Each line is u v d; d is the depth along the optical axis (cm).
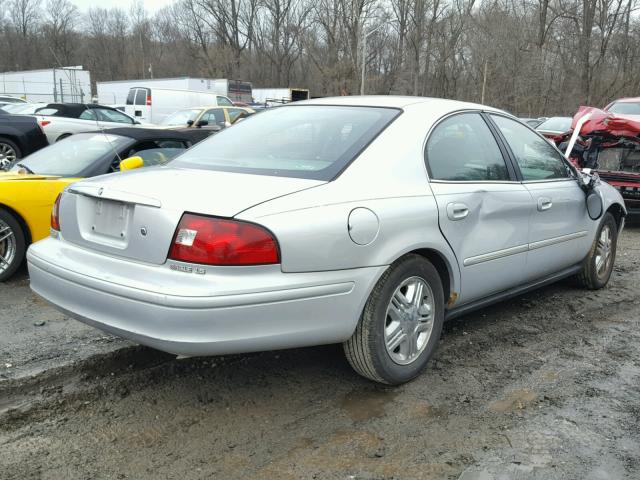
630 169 857
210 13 7338
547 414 325
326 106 396
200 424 311
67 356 374
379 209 315
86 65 7931
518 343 423
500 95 4469
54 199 529
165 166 359
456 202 357
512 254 409
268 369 374
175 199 284
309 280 288
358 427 310
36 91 3794
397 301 337
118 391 345
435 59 5034
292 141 359
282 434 303
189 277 273
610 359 400
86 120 1423
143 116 2352
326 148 341
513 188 409
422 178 348
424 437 302
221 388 350
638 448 295
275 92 4606
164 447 290
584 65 4075
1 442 291
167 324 270
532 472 273
